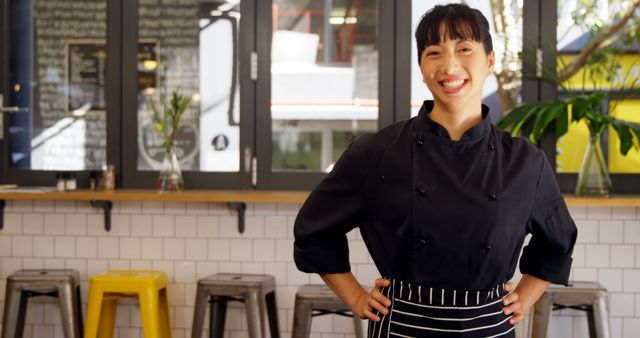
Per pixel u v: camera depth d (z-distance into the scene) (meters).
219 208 5.09
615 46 4.92
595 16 4.93
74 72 5.41
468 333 1.94
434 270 1.94
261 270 5.07
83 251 5.19
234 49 5.29
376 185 2.01
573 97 4.66
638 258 4.87
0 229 5.24
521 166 1.96
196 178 5.27
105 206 5.10
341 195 2.10
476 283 1.93
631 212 4.87
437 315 1.94
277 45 5.24
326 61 5.21
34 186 5.40
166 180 5.00
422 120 1.99
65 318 4.80
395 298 1.99
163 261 5.13
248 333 4.71
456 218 1.91
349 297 2.14
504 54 5.05
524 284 2.20
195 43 5.31
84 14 5.39
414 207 1.94
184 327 5.12
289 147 5.24
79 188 5.35
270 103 5.23
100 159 5.41
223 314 4.86
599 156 4.68
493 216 1.91
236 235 5.08
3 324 4.79
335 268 2.15
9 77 5.45
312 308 4.45
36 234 5.22
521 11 5.06
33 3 5.43
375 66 5.18
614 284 4.89
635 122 5.02
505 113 4.85
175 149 5.10
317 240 2.13
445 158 1.95
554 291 4.41
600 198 4.58
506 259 1.96
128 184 5.34
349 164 2.08
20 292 4.79
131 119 5.32
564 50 5.03
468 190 1.92
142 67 5.35
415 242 1.94
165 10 5.32
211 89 5.30
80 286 5.18
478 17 1.96
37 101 5.44
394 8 5.14
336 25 5.21
